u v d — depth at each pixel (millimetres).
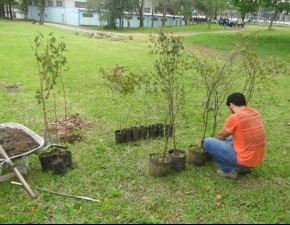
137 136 5328
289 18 74250
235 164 3896
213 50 19188
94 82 9406
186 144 5266
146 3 50281
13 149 3996
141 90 8445
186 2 42312
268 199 3691
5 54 13656
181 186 3900
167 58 4078
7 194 3633
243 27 40188
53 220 3215
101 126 5941
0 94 7785
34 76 9961
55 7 47625
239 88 9219
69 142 5148
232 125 3768
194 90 8961
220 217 3332
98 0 35906
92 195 3664
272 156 4945
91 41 20406
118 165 4398
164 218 3289
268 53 17797
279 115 7164
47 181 3916
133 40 22469
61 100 7539
